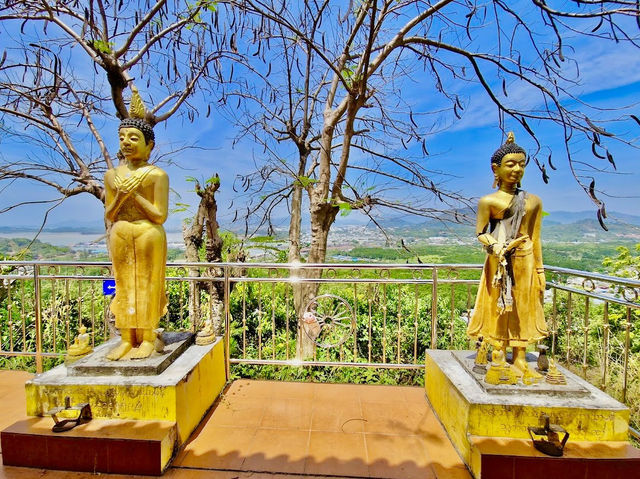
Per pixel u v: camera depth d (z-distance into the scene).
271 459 2.48
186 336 3.31
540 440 2.20
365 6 4.41
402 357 5.07
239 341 5.73
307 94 6.07
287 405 3.23
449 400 2.70
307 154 6.27
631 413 3.87
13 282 5.38
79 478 2.27
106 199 2.79
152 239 2.72
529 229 2.55
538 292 2.58
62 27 4.60
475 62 4.55
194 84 5.72
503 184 2.58
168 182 2.83
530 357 2.95
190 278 3.76
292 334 5.82
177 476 2.31
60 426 2.39
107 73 4.56
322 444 2.65
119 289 2.75
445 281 3.60
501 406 2.31
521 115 4.37
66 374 2.68
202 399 2.98
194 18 4.28
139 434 2.35
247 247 5.98
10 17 4.19
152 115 5.65
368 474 2.33
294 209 6.12
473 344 4.80
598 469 2.11
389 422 2.95
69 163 6.25
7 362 4.29
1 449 2.45
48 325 5.21
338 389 3.56
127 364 2.66
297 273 4.83
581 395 2.40
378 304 5.31
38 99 5.84
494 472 2.14
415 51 4.93
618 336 5.29
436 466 2.40
